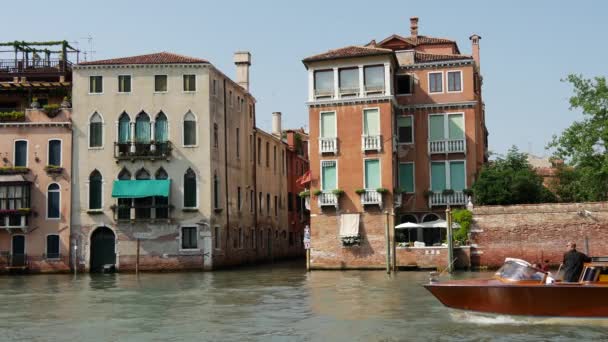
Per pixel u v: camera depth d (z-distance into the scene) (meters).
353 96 35.34
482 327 16.45
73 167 37.56
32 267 36.91
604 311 16.55
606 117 33.84
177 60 38.09
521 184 33.72
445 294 17.98
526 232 31.12
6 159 37.56
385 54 34.75
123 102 37.88
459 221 31.98
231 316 18.89
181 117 37.88
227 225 40.19
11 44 39.81
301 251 58.22
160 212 37.28
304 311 19.58
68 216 37.25
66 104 38.06
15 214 36.69
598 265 16.98
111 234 37.41
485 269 31.56
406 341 14.91
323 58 35.47
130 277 33.50
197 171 37.59
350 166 35.09
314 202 35.31
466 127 36.31
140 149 37.44
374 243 34.41
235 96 43.12
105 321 18.33
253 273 34.97
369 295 22.94
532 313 17.12
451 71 36.69
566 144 34.41
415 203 36.44
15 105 40.16
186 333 16.34
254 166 46.25
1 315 19.67
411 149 36.75
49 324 17.94
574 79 34.56
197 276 33.41
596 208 30.38
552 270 30.58
